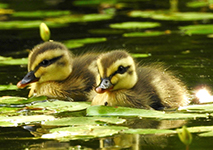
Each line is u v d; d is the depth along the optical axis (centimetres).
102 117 1083
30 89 1424
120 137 942
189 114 1105
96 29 2219
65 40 2000
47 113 1152
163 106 1235
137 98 1213
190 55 1697
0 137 966
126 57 1220
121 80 1207
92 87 1394
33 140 939
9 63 1669
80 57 1519
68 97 1371
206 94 1305
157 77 1303
